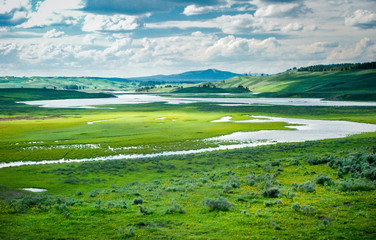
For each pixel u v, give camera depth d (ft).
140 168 151.94
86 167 155.12
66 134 268.62
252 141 239.30
